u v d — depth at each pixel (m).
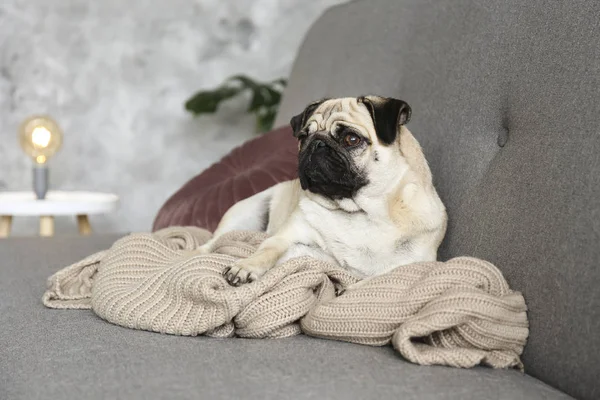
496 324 1.10
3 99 3.99
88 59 4.06
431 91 1.75
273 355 1.05
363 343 1.16
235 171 2.28
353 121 1.50
